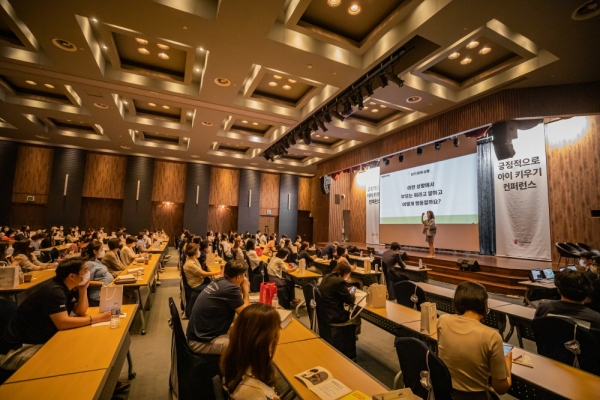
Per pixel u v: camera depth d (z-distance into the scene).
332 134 9.80
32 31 4.80
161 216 14.93
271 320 1.27
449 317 1.91
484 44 5.28
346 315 3.23
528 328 3.17
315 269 7.60
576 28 4.33
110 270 5.08
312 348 2.13
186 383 2.15
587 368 2.09
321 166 13.72
